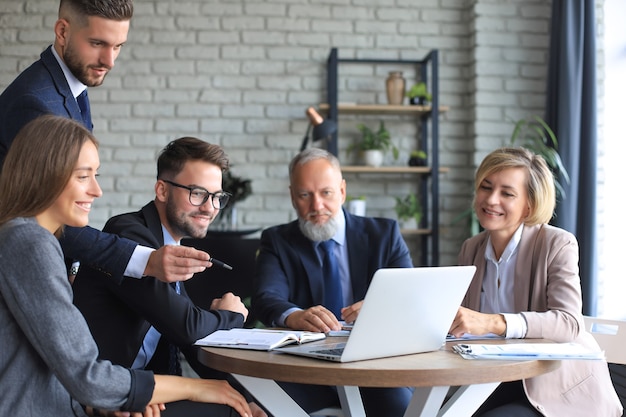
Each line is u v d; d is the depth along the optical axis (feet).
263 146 14.42
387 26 14.51
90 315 6.01
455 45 14.53
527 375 4.94
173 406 5.28
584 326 6.54
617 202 13.28
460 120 14.51
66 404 4.64
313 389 7.30
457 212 14.48
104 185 14.26
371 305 4.78
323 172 7.79
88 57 6.66
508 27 14.11
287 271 7.96
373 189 14.60
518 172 6.86
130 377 4.75
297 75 14.42
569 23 12.54
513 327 5.94
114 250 5.81
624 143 13.32
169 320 5.89
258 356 5.07
